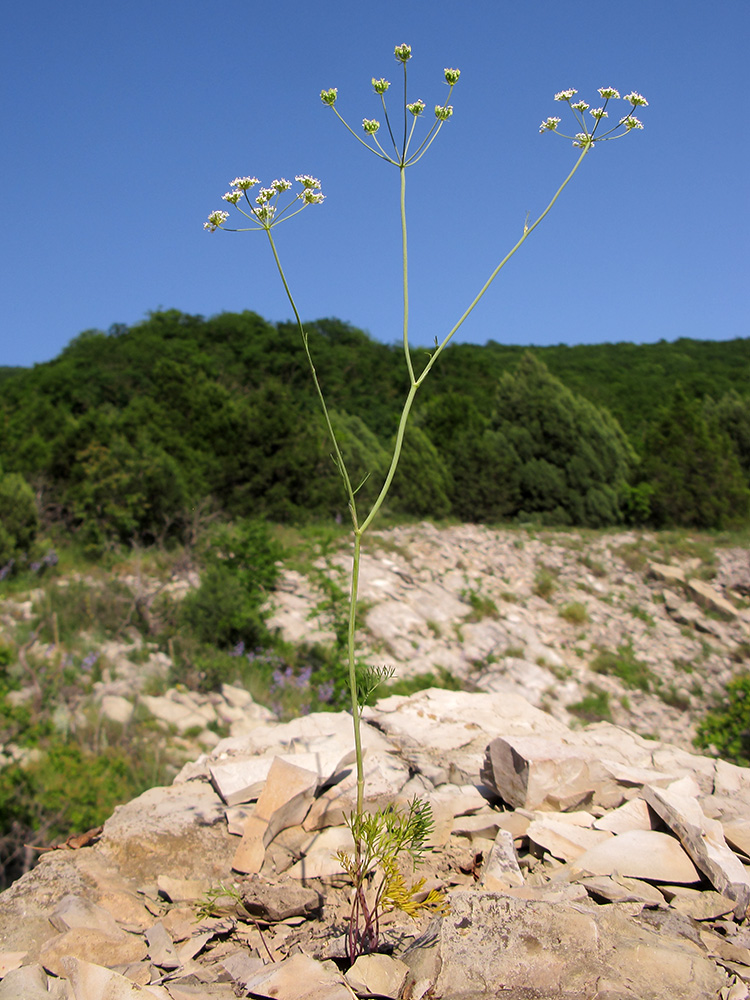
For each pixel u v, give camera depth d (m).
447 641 15.11
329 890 2.90
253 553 15.71
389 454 29.08
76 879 2.91
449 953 2.11
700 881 2.81
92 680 10.43
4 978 2.05
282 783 3.31
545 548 21.58
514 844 3.16
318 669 12.87
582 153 2.91
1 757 7.56
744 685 8.74
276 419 24.22
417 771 3.83
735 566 20.45
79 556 17.00
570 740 4.34
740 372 56.19
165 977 2.29
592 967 2.05
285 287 2.62
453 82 2.71
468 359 45.94
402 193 2.66
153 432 24.00
